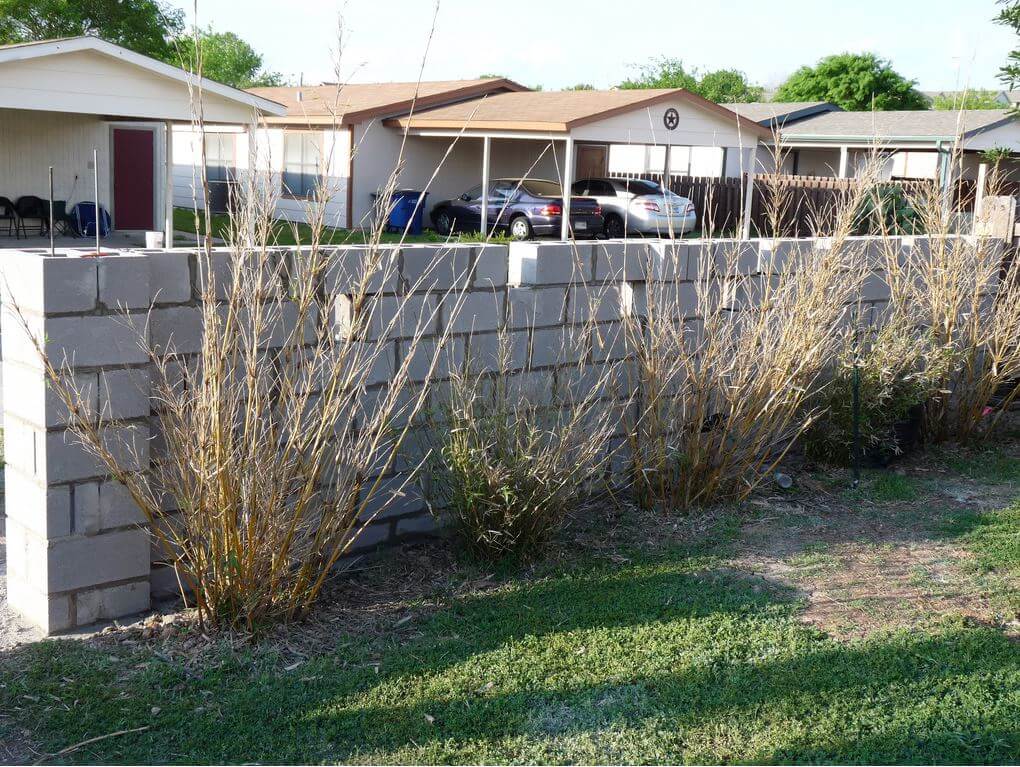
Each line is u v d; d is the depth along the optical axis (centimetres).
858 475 718
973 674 435
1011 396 802
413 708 400
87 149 2064
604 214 2431
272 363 470
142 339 452
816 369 679
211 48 5247
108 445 451
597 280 639
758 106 3538
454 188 2623
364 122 2370
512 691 414
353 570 539
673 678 427
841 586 530
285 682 417
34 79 1606
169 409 454
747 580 533
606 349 652
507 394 575
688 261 687
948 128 2633
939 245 785
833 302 685
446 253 554
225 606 455
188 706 397
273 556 454
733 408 636
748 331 646
